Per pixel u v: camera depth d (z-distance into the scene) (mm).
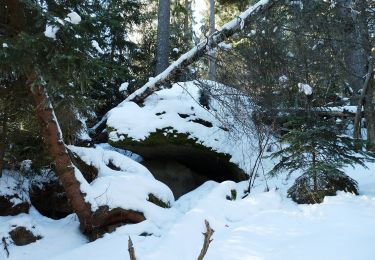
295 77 8969
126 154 11406
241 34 9648
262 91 8812
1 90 7074
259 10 9320
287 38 9500
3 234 6270
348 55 9750
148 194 7234
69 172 6434
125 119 9977
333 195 6023
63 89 6324
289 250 4332
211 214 6145
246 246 4738
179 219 6391
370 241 4043
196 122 10062
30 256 6016
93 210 6422
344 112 10539
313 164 6035
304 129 6766
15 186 7703
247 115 8812
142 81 13875
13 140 8094
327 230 4711
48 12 5605
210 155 9773
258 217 5727
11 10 6449
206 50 9531
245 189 7766
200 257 1944
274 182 7918
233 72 9234
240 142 9766
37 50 5746
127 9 14656
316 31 9539
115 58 14773
